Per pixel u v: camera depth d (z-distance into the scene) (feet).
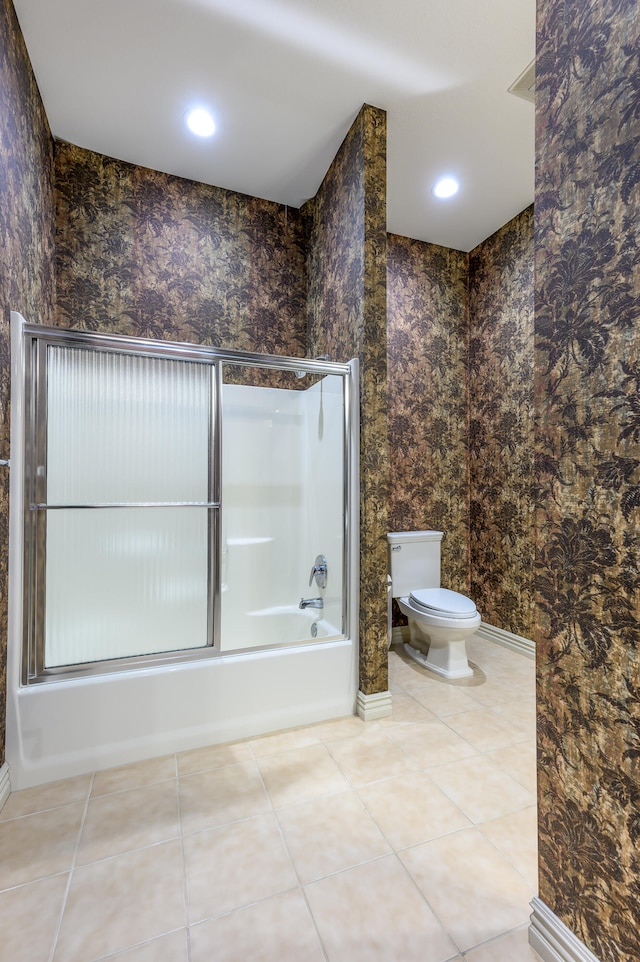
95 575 5.72
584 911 3.00
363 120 6.71
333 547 7.51
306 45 5.74
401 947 3.36
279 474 9.27
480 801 4.91
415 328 10.43
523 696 7.39
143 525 5.99
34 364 5.34
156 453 6.07
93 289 7.88
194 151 7.83
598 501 2.88
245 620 8.88
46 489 5.42
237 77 6.23
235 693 6.07
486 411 10.46
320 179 8.58
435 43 5.69
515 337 9.68
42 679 5.34
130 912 3.62
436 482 10.63
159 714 5.71
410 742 6.02
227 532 8.83
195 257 8.67
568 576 3.12
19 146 5.53
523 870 4.03
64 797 4.95
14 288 5.29
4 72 4.96
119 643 5.84
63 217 7.67
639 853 2.64
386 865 4.08
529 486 9.32
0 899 3.73
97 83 6.36
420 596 8.85
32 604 5.31
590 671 2.96
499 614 10.03
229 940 3.41
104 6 5.27
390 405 10.16
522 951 3.33
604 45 2.79
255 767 5.49
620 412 2.73
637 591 2.64
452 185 8.55
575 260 3.03
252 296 9.16
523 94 6.49
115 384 5.85
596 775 2.91
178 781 5.22
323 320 8.47
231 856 4.17
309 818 4.65
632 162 2.63
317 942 3.40
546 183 3.26
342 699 6.68
